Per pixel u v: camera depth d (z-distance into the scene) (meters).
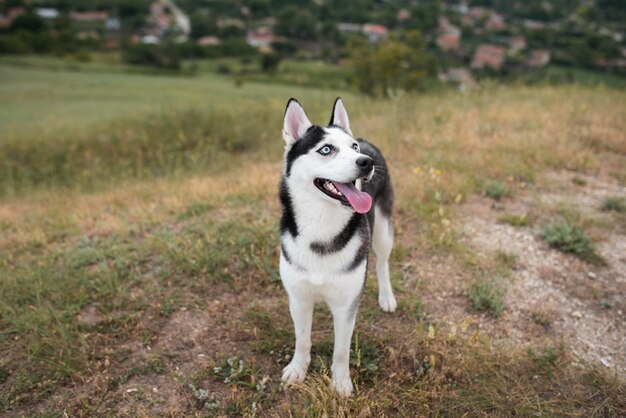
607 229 5.38
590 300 4.34
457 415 3.22
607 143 7.86
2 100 24.11
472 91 13.25
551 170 6.96
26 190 9.20
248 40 80.38
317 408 3.13
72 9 101.25
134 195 7.21
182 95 27.06
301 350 3.48
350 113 11.91
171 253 4.95
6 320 4.20
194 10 111.31
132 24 92.88
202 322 4.14
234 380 3.54
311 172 3.08
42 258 5.19
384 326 4.07
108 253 5.10
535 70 40.44
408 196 6.02
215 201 6.16
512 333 4.01
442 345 3.77
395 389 3.40
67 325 4.04
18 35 56.59
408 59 23.09
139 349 3.87
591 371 3.55
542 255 4.96
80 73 40.97
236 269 4.73
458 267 4.80
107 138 11.70
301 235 3.11
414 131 8.47
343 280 3.09
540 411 3.23
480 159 7.00
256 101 15.91
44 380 3.61
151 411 3.33
